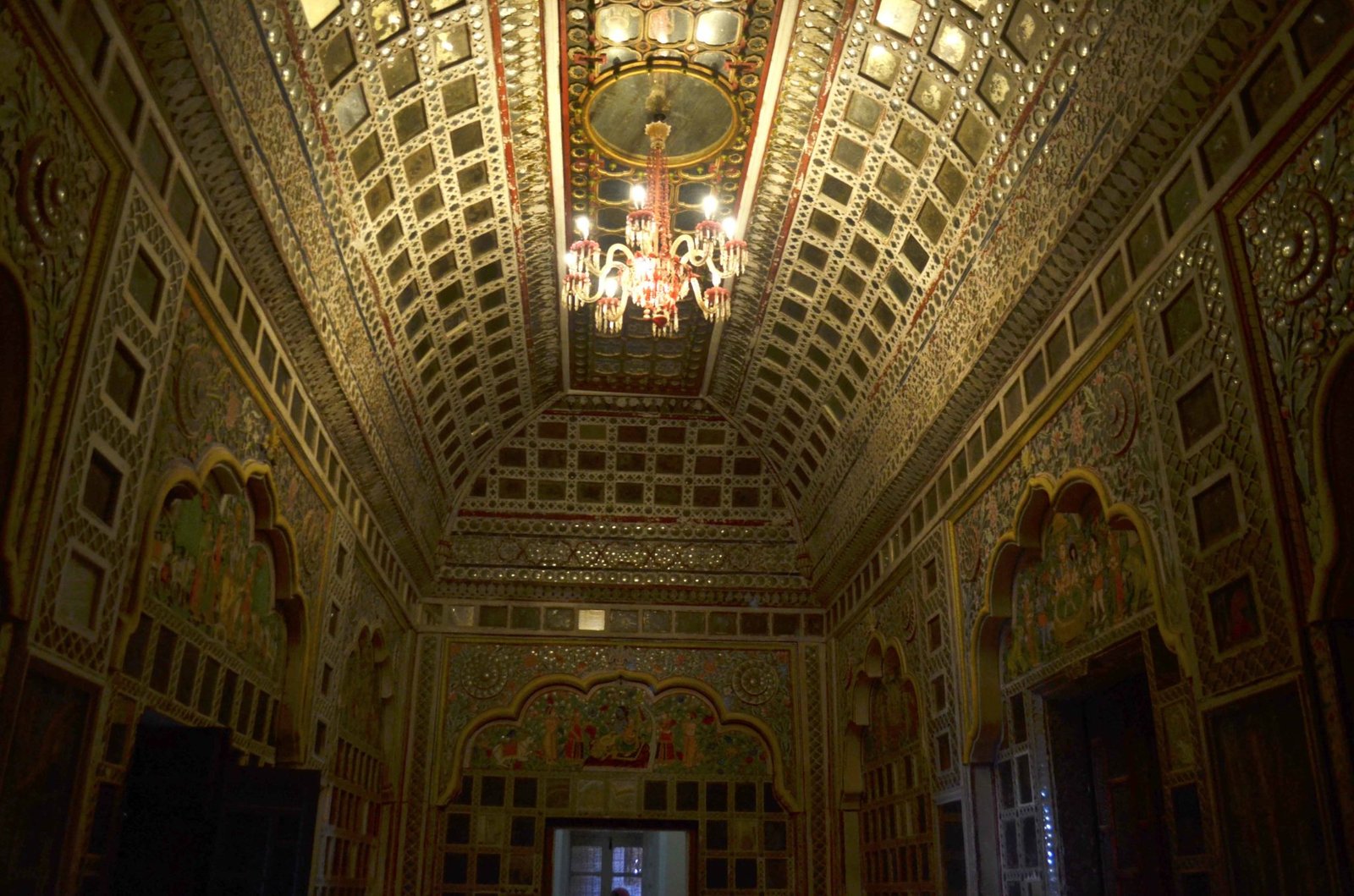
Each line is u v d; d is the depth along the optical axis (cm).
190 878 650
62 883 554
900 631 1312
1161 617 694
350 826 1280
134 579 637
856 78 977
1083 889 893
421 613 1622
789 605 1684
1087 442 820
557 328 1453
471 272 1228
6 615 498
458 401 1462
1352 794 512
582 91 1012
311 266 904
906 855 1286
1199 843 677
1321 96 552
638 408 1659
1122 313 766
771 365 1477
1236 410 615
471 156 1056
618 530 1694
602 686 1628
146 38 599
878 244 1140
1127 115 725
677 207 1203
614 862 2886
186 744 675
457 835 1534
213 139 689
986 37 852
